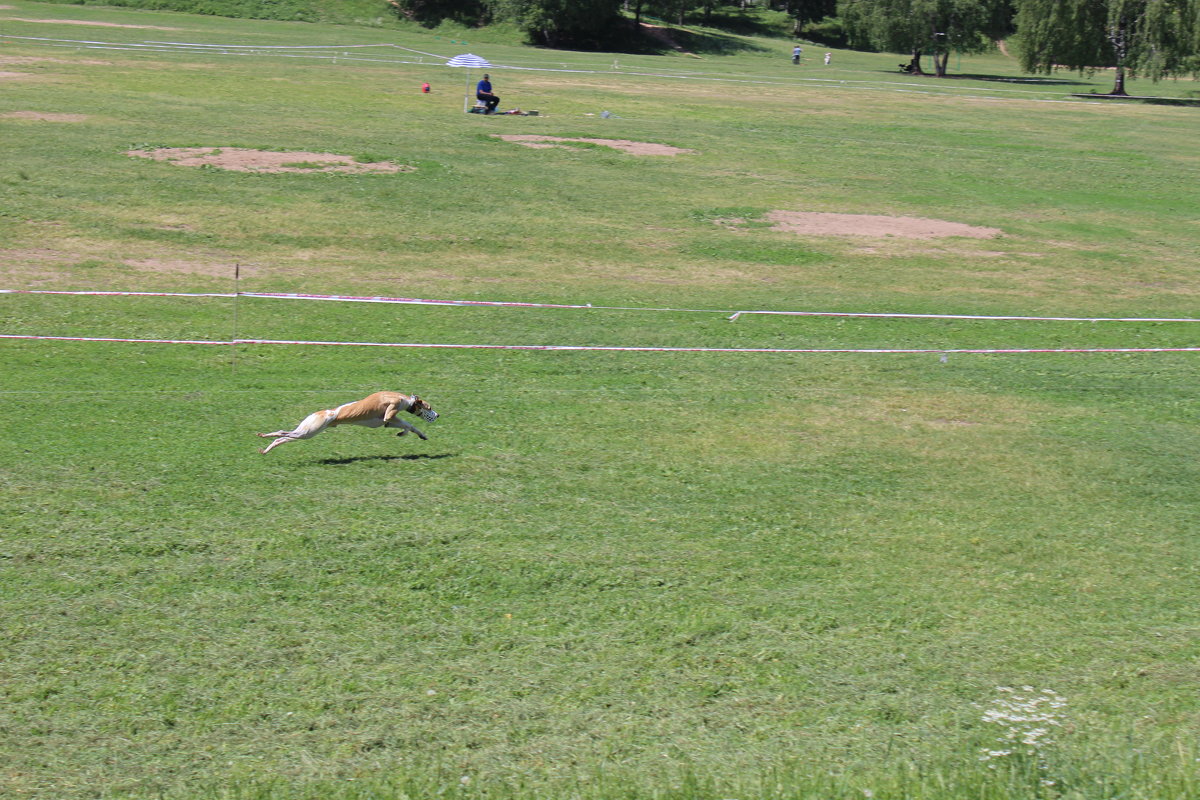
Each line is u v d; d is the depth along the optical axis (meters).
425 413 11.45
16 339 15.30
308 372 14.66
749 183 30.50
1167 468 12.59
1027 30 68.06
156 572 8.99
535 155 32.25
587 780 6.55
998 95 64.88
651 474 11.74
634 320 18.17
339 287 19.19
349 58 60.72
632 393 14.54
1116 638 8.73
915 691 7.82
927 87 68.69
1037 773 6.26
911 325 18.80
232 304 17.72
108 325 16.27
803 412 14.09
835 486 11.67
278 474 11.09
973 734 7.25
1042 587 9.56
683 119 42.41
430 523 10.16
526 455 12.09
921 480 11.95
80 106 34.78
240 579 8.96
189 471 11.02
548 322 17.78
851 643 8.46
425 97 44.22
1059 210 29.67
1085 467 12.54
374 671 7.80
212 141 30.45
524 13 86.19
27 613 8.27
